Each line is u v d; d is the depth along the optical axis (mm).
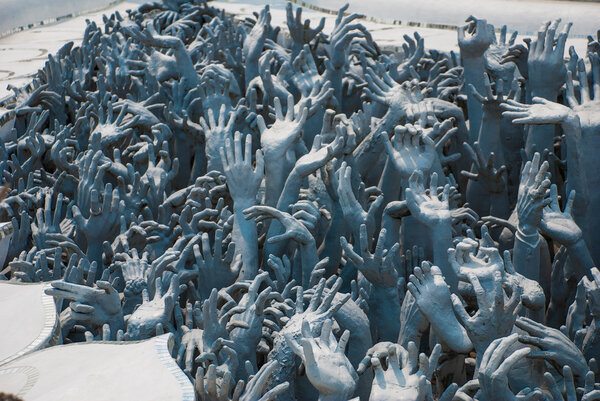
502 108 7043
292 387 4383
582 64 7031
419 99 6977
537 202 5125
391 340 5066
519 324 4406
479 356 4082
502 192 6805
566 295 5738
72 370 3547
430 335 4832
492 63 8656
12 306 4340
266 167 6188
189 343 4578
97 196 5590
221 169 6852
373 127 7371
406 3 13188
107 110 8320
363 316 4797
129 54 10078
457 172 7770
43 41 12812
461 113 7777
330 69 8422
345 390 3668
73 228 6164
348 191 5594
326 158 5777
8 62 10969
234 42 10703
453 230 5871
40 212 6051
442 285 4234
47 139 7648
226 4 15086
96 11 16000
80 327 4996
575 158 6047
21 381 3482
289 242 6074
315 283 5113
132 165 6918
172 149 8125
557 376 4500
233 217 5891
